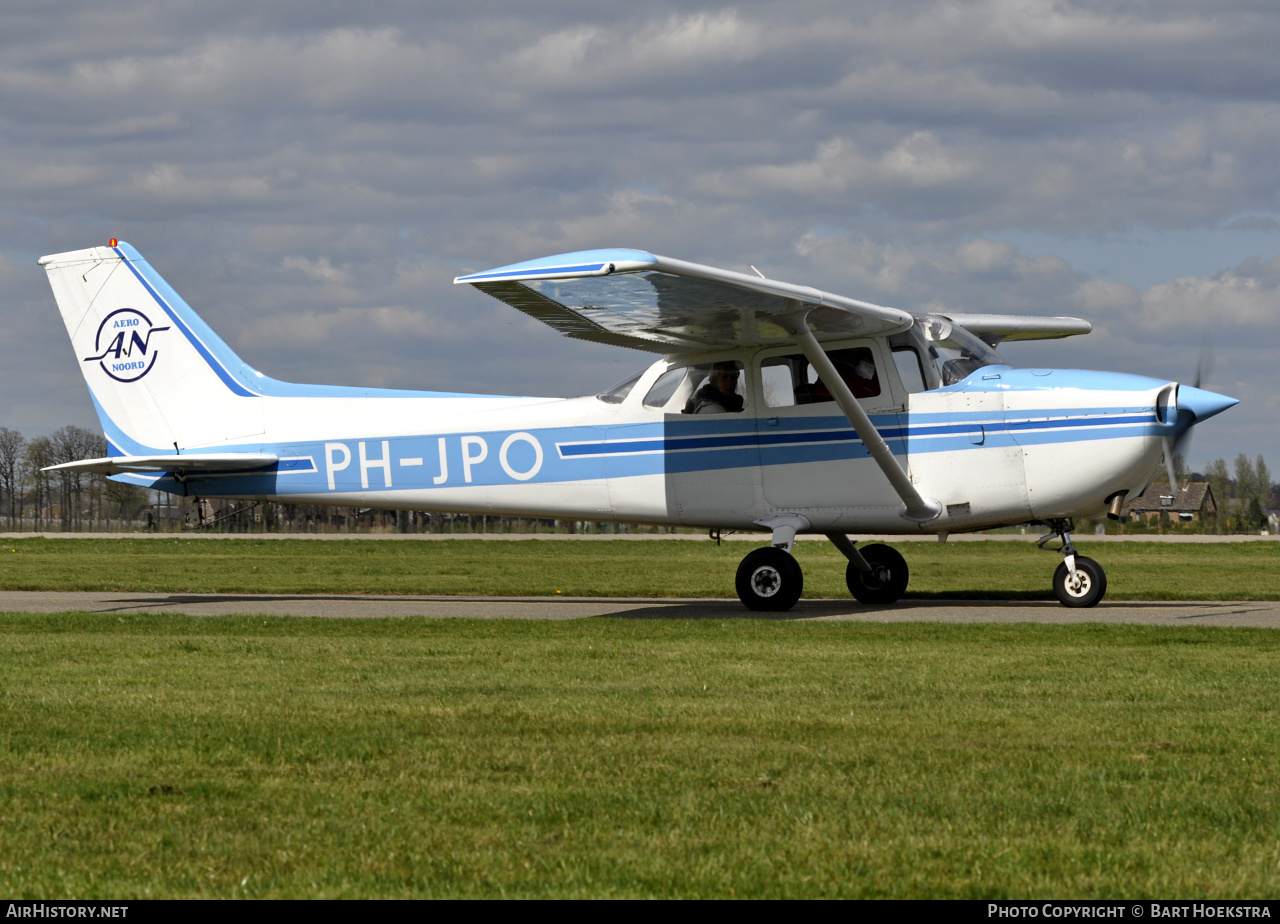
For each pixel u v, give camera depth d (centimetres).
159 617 1883
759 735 903
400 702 1050
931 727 926
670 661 1308
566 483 2162
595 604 2256
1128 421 1864
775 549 1989
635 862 611
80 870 605
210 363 2381
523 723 952
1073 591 1983
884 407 1972
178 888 579
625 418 2119
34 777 784
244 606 2223
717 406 2055
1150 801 711
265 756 840
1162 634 1501
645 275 1586
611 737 898
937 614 1878
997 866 604
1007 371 1967
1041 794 729
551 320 1856
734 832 660
